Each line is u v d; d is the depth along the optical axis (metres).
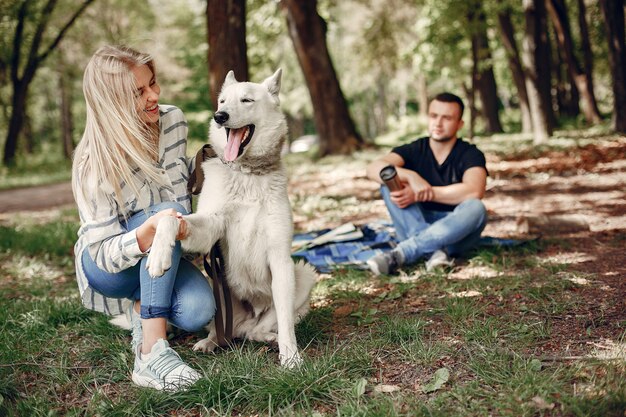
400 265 4.39
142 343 2.69
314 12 15.73
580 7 19.45
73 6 23.30
